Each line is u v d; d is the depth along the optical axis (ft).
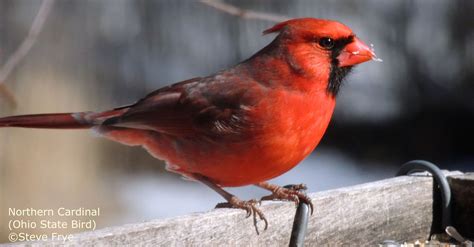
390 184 21.53
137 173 47.50
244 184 21.13
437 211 22.49
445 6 56.70
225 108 20.11
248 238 18.88
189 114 20.75
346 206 20.53
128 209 41.73
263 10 58.54
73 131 42.86
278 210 19.38
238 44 60.29
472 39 56.08
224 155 20.29
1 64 47.85
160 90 21.90
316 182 46.65
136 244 16.63
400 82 57.36
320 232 20.03
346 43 19.90
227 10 25.45
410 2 57.47
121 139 22.22
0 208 38.47
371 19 57.98
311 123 19.86
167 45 60.18
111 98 55.52
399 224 21.66
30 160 40.96
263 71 20.17
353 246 20.71
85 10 55.57
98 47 56.39
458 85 56.24
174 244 17.29
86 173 42.78
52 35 51.78
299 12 58.29
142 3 59.36
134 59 58.49
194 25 60.95
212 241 18.10
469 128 55.06
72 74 52.06
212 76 21.31
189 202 43.52
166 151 21.59
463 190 22.07
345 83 20.44
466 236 22.11
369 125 56.29
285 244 19.49
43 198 40.60
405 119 56.18
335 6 58.18
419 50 57.11
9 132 40.91
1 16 49.37
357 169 50.60
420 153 53.98
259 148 19.79
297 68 19.74
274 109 19.56
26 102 45.62
